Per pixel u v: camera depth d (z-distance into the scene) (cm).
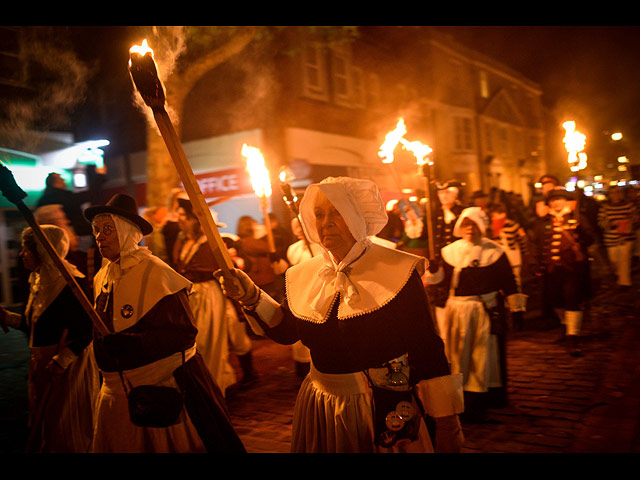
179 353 277
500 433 411
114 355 259
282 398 525
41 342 362
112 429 273
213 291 519
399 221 698
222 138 1477
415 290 213
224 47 880
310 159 1525
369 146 1792
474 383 458
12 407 531
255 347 746
